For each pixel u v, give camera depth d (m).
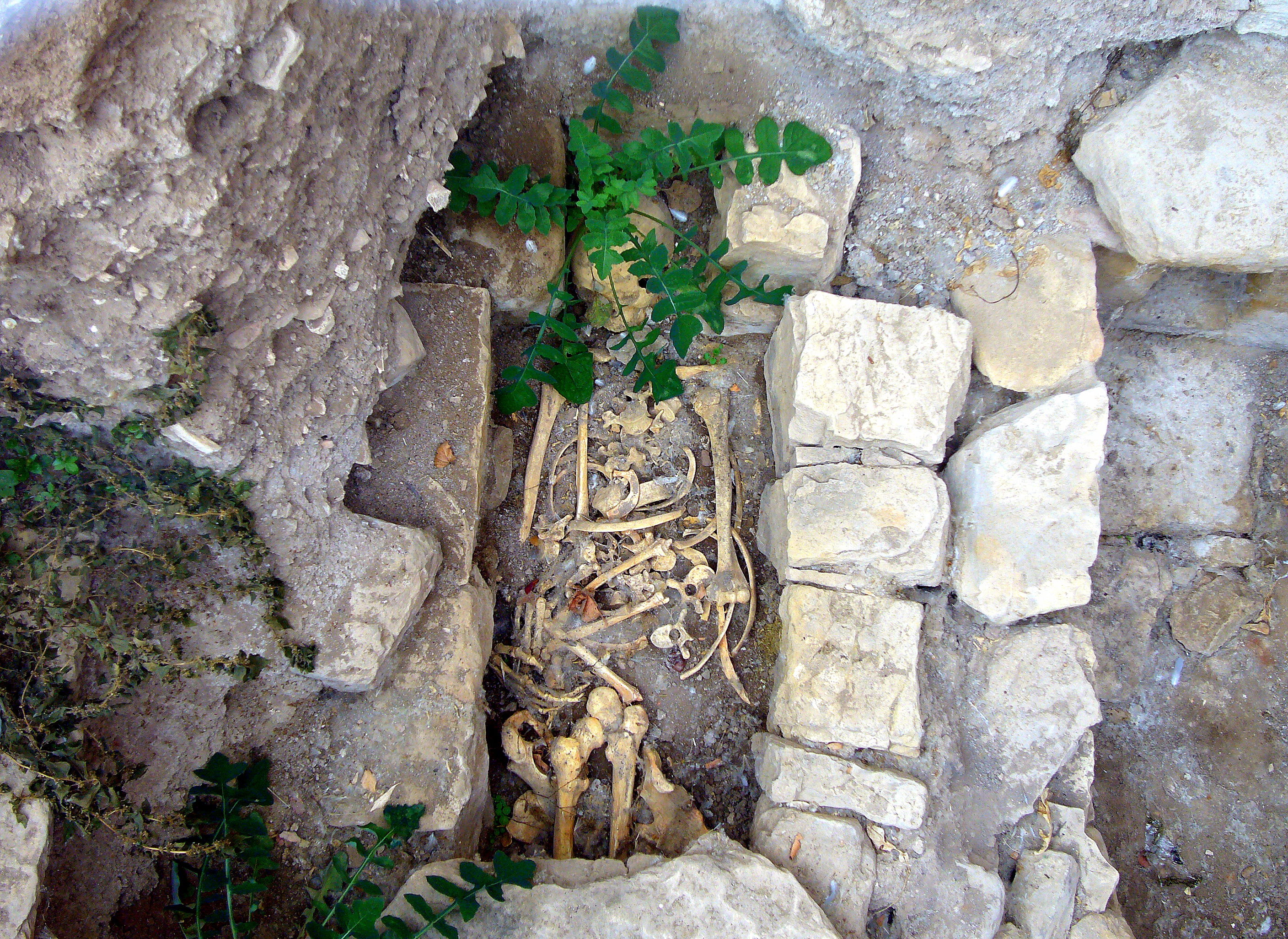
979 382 3.69
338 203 2.74
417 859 3.20
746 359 4.17
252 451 2.93
